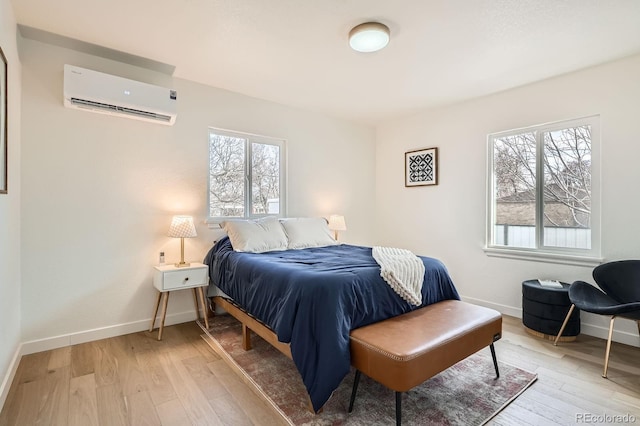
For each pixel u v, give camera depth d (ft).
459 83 10.20
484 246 11.48
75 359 7.36
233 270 8.39
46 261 7.85
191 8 6.42
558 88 9.66
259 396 5.98
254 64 8.93
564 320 8.36
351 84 10.32
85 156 8.39
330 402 5.80
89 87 7.93
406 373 4.77
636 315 6.49
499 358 7.55
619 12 6.42
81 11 6.53
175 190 9.82
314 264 7.35
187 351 7.88
